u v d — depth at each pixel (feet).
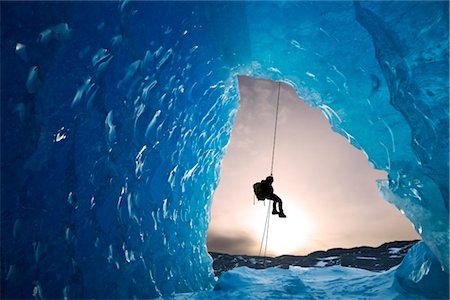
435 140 12.25
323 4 14.89
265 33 18.75
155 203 19.03
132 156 15.35
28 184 9.14
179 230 23.85
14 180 8.69
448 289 14.37
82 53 10.67
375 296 17.87
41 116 9.33
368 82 16.15
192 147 25.43
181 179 24.16
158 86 17.21
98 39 11.32
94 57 11.27
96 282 12.37
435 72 11.67
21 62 8.63
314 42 17.26
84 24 10.61
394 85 13.34
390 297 17.06
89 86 11.26
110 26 11.93
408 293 16.72
